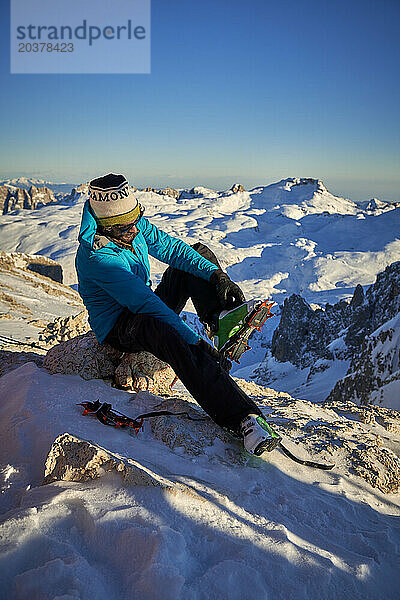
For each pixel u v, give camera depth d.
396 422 4.70
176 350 3.14
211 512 2.27
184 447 2.99
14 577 1.74
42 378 3.72
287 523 2.40
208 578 1.87
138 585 1.78
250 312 3.54
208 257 4.04
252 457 3.05
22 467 2.76
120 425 3.15
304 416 4.22
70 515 2.15
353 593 2.01
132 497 2.25
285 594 1.90
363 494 2.96
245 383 6.12
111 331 3.63
